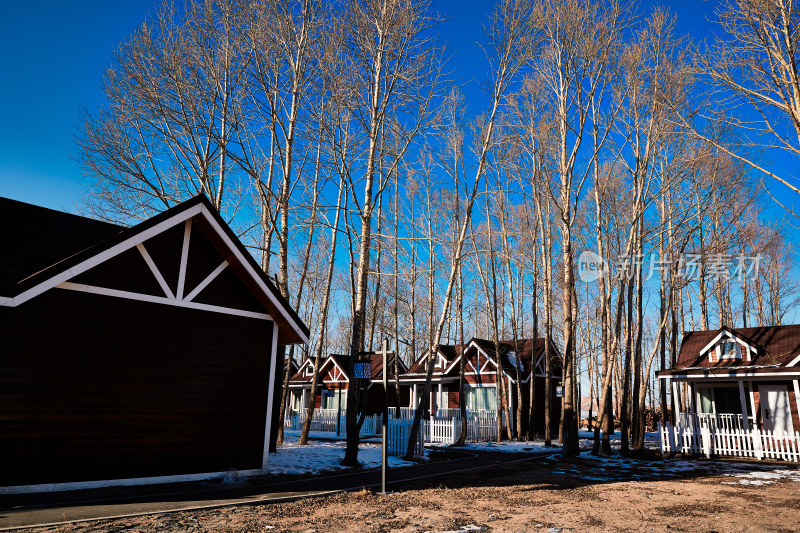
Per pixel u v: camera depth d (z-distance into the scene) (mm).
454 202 26000
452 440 24438
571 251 19172
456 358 34375
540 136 21031
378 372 38156
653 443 26625
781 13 11578
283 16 15969
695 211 22203
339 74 15086
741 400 22094
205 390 11188
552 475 13836
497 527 7391
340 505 8719
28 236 10000
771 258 37844
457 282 25469
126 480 9719
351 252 16109
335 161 15656
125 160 15828
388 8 15328
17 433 8594
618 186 25281
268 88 15516
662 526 7691
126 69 15047
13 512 7191
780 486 12438
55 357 9188
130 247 10203
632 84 19047
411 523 7477
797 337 23172
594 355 40656
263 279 12148
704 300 30641
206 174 16844
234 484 10492
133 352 10195
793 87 11344
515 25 17781
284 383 20656
